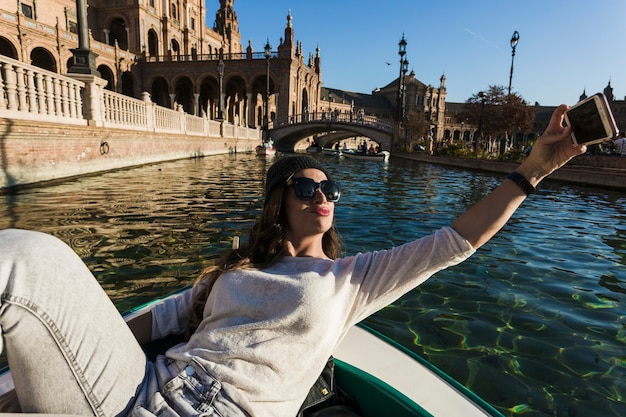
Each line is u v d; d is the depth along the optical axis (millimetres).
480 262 4973
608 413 2256
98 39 53219
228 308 1358
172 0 58938
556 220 8094
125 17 52312
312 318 1242
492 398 2363
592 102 1100
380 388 1564
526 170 1259
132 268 4293
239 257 1502
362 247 5602
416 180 16469
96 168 12148
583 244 6082
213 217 6953
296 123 49281
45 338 999
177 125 20672
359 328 2082
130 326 1587
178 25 60531
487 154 27703
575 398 2375
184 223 6430
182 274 4152
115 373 1146
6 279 975
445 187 13938
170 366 1348
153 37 58219
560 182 16766
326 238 1815
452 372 2605
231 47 81938
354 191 12141
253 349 1242
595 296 3939
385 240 6027
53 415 995
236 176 14297
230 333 1309
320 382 1453
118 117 13898
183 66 53531
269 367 1230
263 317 1299
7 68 8297
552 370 2654
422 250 1319
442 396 1562
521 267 4812
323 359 1287
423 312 3494
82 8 11242
